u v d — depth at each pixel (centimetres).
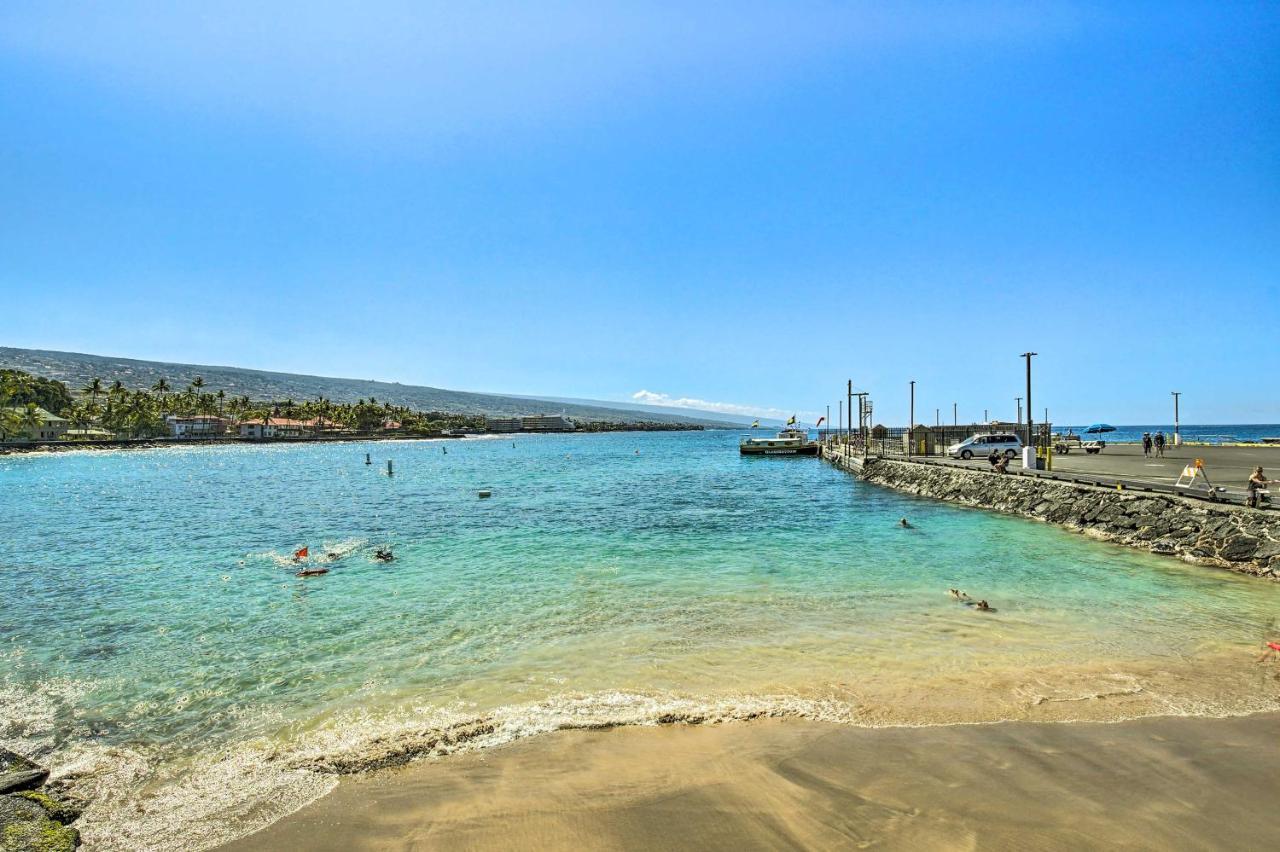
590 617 1191
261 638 1095
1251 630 1071
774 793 572
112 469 7000
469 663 959
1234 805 541
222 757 685
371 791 601
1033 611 1196
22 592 1431
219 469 7006
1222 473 2934
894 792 570
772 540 2033
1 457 9619
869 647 998
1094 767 608
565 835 517
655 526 2392
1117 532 1969
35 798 586
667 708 773
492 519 2666
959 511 2731
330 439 17962
